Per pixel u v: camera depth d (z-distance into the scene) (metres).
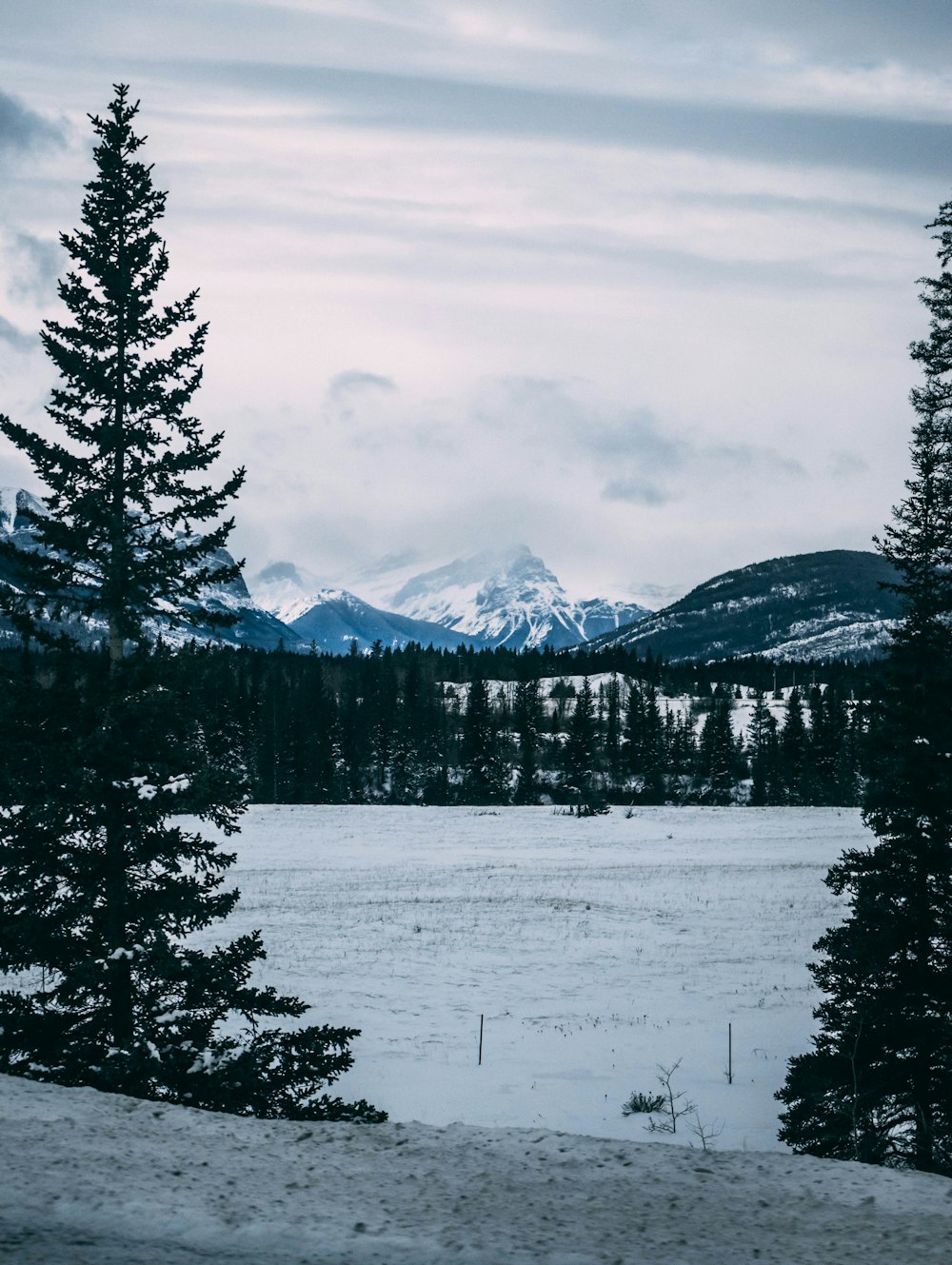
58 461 14.71
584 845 68.81
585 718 122.06
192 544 15.20
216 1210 5.62
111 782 14.07
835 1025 16.44
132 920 14.28
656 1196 6.08
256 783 15.01
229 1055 13.12
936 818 16.39
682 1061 23.22
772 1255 5.18
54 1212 5.46
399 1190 6.11
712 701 174.88
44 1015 13.77
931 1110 15.63
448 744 142.00
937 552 16.80
